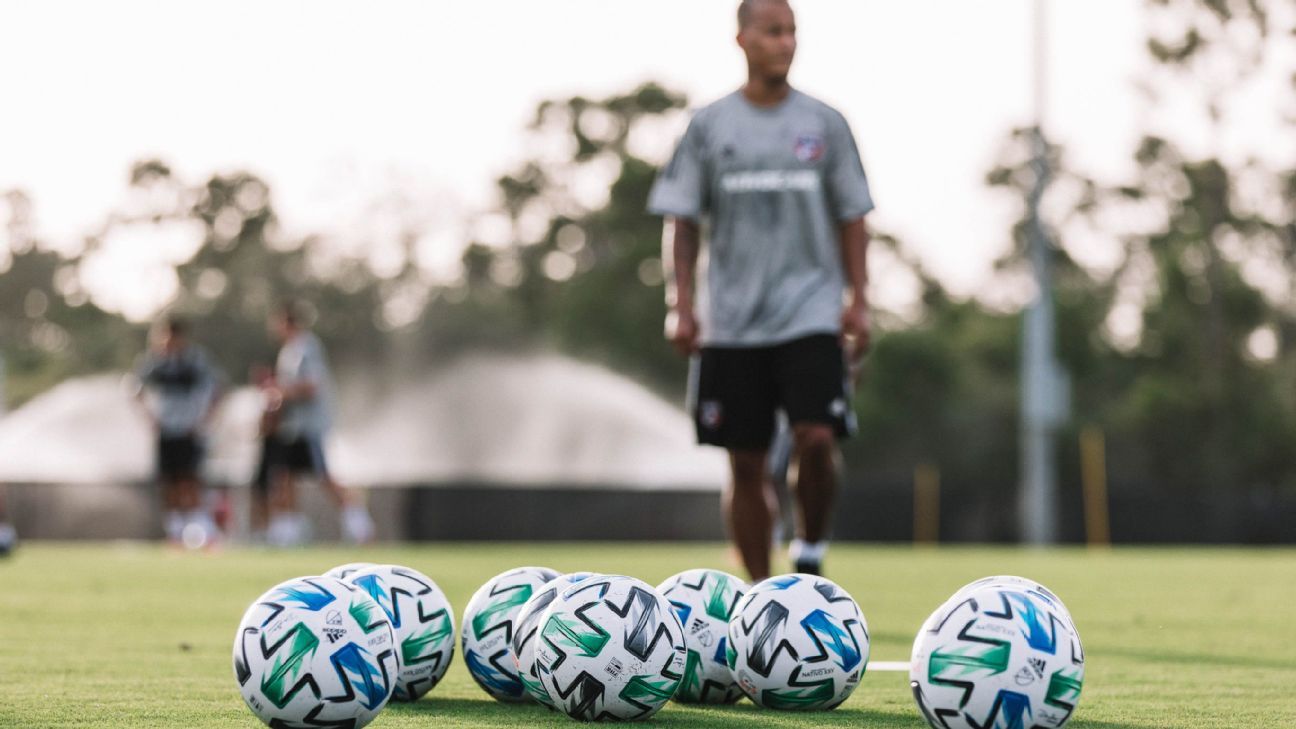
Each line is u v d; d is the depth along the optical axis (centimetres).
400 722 427
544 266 6531
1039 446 2888
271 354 6425
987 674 385
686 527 2566
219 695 490
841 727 421
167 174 6831
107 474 3491
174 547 2033
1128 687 525
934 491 2978
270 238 6806
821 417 759
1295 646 683
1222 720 445
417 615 469
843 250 790
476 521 2473
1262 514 2984
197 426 2016
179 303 6519
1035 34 3050
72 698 483
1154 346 5722
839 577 1356
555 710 433
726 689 469
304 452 1967
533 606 439
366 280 6612
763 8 771
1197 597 1077
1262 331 5675
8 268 6700
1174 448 5306
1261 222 5650
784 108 779
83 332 6569
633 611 421
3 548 1709
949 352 5594
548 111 6556
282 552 1916
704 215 801
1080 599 1051
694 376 793
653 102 6494
